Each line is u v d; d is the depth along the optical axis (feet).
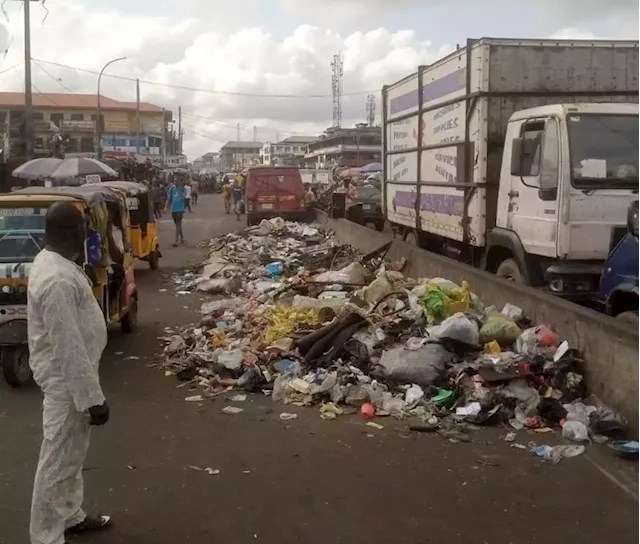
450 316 26.66
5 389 24.91
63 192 28.60
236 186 134.72
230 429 20.79
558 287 28.22
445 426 20.81
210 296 44.32
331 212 89.66
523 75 34.88
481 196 35.37
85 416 13.35
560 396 21.80
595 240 27.96
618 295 24.36
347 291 38.50
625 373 20.26
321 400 23.12
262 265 52.60
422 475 17.46
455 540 14.32
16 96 340.80
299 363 25.43
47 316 12.70
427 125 44.16
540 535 14.51
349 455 18.75
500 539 14.34
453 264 35.24
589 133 28.12
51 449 13.19
